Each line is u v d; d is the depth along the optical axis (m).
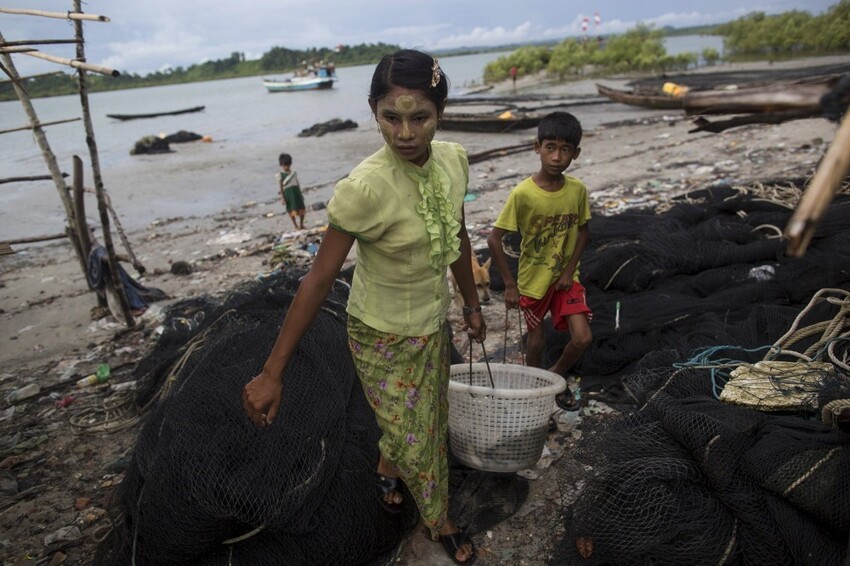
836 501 2.39
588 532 2.65
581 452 2.94
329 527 2.82
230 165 19.50
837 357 3.51
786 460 2.49
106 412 4.46
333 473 2.93
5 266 9.98
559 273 3.81
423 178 2.36
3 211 15.02
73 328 6.66
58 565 3.15
